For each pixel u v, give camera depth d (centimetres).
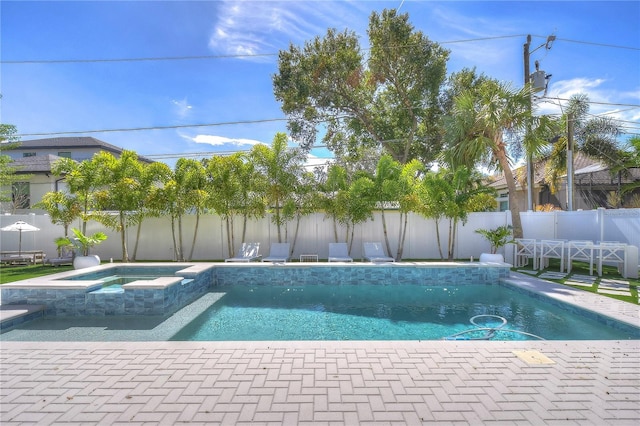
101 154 1091
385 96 1819
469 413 257
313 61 1595
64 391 292
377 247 1080
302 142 1780
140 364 345
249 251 1099
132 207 1074
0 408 267
